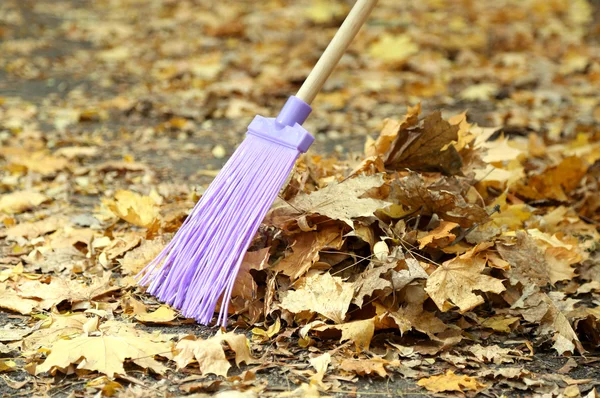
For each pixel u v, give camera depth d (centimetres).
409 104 388
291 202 229
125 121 354
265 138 227
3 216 267
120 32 550
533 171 296
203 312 219
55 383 206
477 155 251
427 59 462
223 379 206
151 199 260
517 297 227
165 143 329
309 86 230
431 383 206
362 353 214
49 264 243
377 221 229
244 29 550
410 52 460
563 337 218
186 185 292
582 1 639
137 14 621
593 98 393
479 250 226
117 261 245
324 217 227
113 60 472
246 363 210
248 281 223
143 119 358
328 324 218
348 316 220
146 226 255
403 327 214
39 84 413
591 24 587
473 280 220
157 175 300
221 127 351
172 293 224
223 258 221
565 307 226
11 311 226
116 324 220
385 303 220
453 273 220
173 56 484
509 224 252
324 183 243
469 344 219
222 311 218
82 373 208
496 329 222
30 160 302
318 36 526
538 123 350
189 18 606
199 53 492
